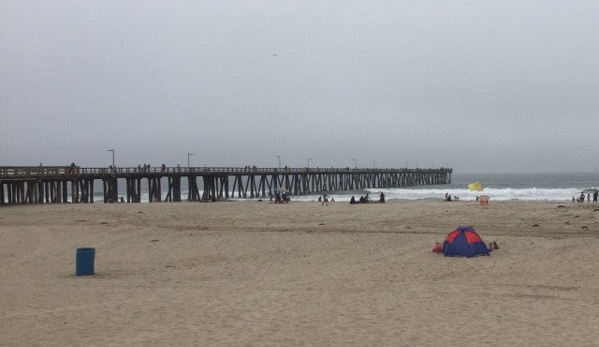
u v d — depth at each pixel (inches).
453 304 424.5
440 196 2984.7
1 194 1715.1
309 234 898.7
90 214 1309.1
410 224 1082.1
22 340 332.2
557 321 370.0
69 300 445.7
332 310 406.6
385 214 1266.0
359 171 3988.7
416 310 405.4
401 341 327.6
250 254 713.0
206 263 652.7
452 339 331.3
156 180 2372.0
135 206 1563.7
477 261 624.7
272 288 494.6
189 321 376.8
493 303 427.2
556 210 1248.8
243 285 510.6
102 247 780.6
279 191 2321.6
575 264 594.9
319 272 579.8
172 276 566.9
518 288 486.6
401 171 4594.0
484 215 1192.2
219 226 1049.5
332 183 3919.8
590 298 442.0
